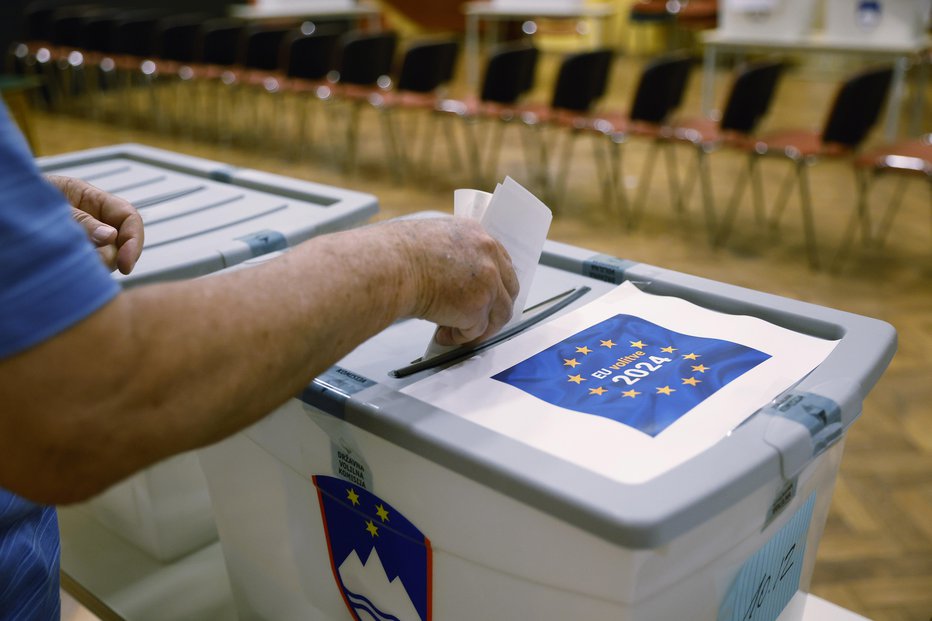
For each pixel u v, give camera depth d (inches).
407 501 23.6
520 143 223.8
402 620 26.0
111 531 44.6
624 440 22.1
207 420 17.5
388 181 189.2
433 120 227.3
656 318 30.1
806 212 140.6
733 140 140.0
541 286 33.4
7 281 14.8
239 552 32.6
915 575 69.9
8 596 25.9
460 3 381.7
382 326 21.2
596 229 154.8
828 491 27.6
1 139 15.0
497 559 22.1
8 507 25.4
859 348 26.2
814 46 183.2
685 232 152.8
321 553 28.1
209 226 44.1
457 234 23.4
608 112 163.9
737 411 23.3
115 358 16.0
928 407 93.7
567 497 19.2
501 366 26.5
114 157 62.1
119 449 16.6
